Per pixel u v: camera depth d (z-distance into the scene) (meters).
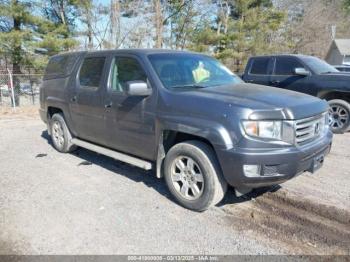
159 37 20.89
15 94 14.12
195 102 3.51
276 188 4.35
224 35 21.83
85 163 5.41
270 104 3.28
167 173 3.88
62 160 5.61
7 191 4.25
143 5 21.75
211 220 3.52
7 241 3.10
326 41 36.97
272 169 3.18
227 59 21.73
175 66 4.24
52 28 15.53
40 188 4.36
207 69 4.55
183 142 3.71
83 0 17.91
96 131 4.92
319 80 7.65
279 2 33.03
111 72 4.57
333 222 3.48
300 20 33.53
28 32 14.20
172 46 23.80
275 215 3.63
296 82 8.03
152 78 3.96
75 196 4.10
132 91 3.74
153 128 3.91
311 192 4.23
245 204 3.89
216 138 3.27
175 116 3.63
